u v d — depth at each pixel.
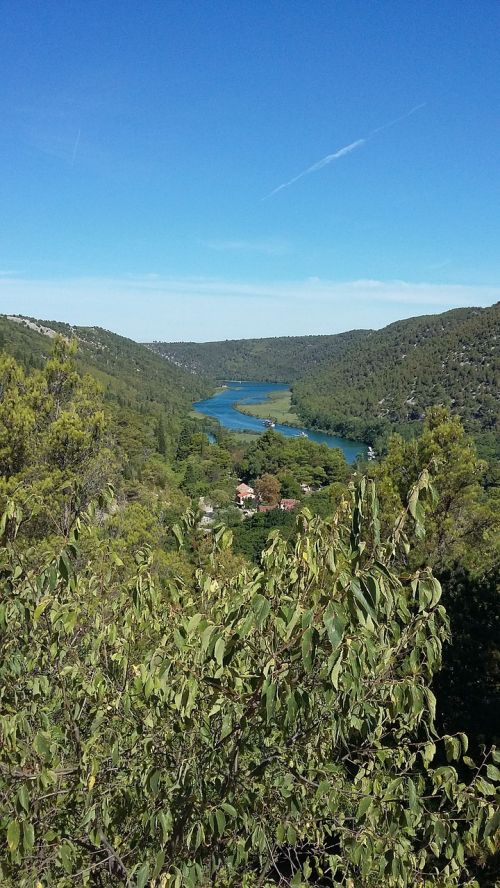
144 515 13.97
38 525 10.91
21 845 3.07
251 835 2.97
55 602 3.22
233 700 2.90
